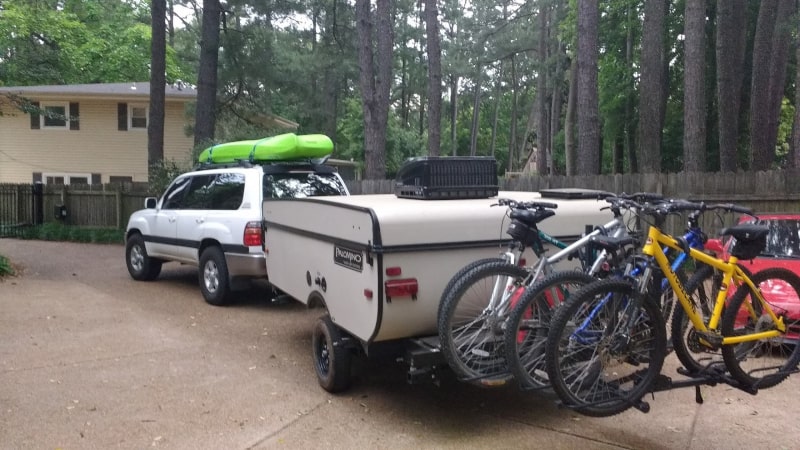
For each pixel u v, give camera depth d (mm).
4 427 4758
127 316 8344
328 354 5523
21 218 19359
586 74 13953
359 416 5051
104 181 25031
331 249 5285
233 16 19484
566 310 3748
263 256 8273
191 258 9500
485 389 5664
